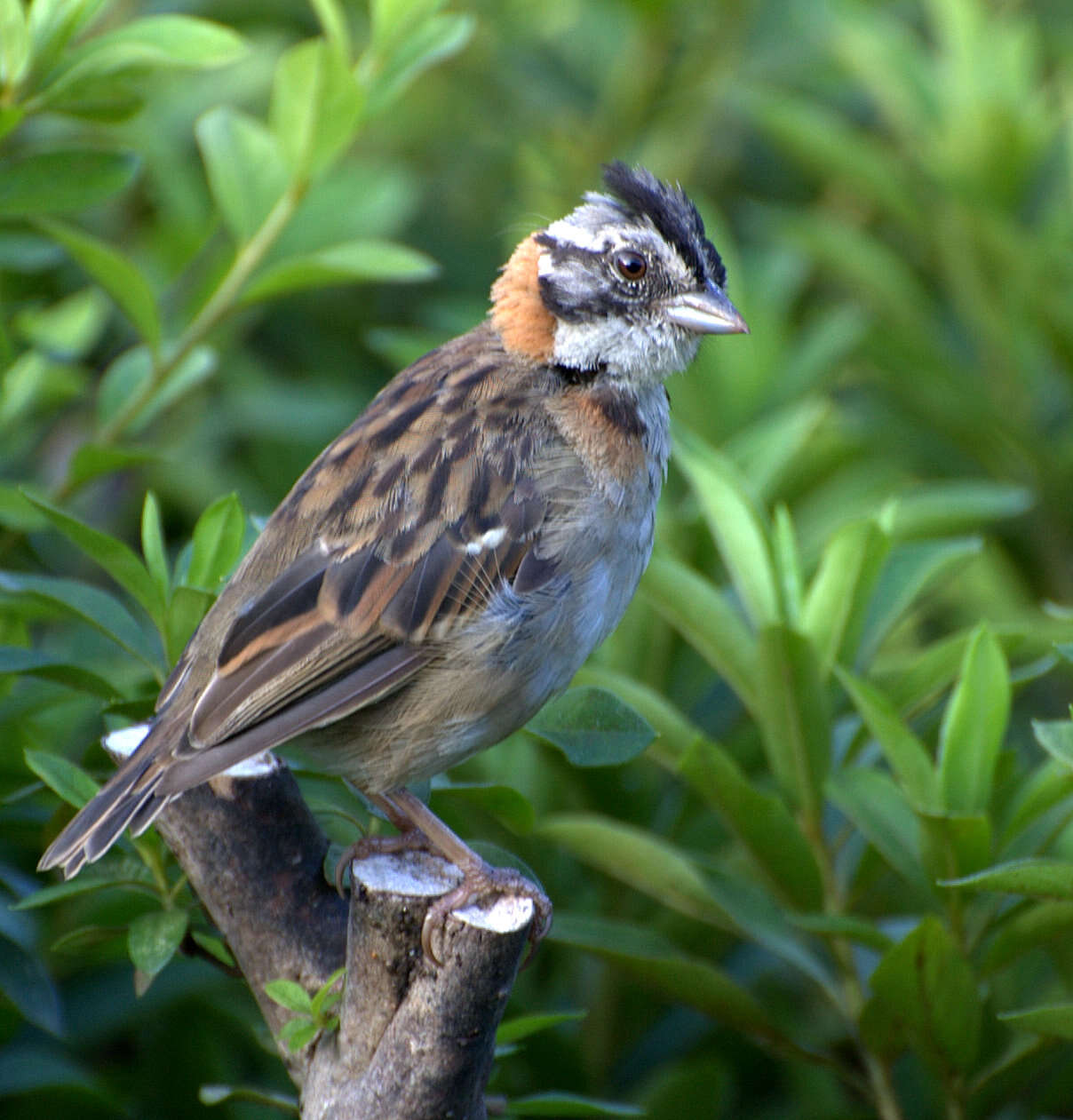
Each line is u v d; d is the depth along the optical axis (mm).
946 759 7879
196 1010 9516
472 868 7316
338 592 7520
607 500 7961
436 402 8086
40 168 8375
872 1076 8367
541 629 7711
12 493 8750
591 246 8594
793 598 8586
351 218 11930
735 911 8266
